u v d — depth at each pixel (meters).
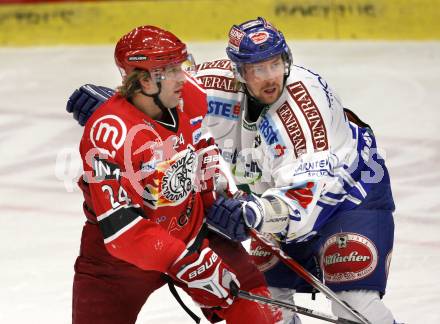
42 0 29.72
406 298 12.45
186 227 9.16
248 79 9.33
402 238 14.70
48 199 17.16
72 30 29.58
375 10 27.95
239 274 9.32
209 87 10.12
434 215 15.65
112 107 8.49
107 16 29.28
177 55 8.39
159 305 12.47
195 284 8.70
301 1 28.23
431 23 27.66
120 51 8.48
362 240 9.70
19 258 14.27
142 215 8.60
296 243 10.30
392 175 17.72
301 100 9.47
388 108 22.16
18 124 21.72
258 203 9.19
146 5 29.03
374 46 27.28
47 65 27.30
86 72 26.34
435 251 14.13
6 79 25.98
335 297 9.45
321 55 26.52
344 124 9.95
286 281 10.54
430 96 22.88
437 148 19.22
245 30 9.24
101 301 9.09
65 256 14.32
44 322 11.91
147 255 8.40
